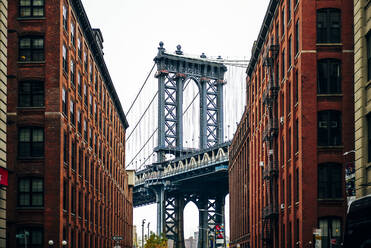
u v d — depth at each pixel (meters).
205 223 168.50
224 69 160.38
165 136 154.88
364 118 32.22
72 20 54.84
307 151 44.81
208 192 170.38
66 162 50.69
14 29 47.81
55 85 47.56
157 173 156.88
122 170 107.00
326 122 45.12
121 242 103.62
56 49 47.84
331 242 41.31
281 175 55.44
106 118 81.75
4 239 33.50
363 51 32.59
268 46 60.38
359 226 17.09
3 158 33.59
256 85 76.44
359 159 32.50
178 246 167.00
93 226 67.38
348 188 36.06
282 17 56.12
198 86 158.38
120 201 102.38
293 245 47.72
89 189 64.06
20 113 47.28
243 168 95.12
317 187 44.44
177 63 156.12
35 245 46.09
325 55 45.47
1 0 33.66
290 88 51.44
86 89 63.62
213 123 159.62
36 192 46.66
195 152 143.62
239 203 101.50
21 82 47.66
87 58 64.38
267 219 62.69
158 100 153.75
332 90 45.38
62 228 47.84
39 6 48.19
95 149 70.44
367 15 32.31
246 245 90.19
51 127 47.16
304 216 44.19
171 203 173.62
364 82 32.38
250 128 83.56
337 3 45.69
